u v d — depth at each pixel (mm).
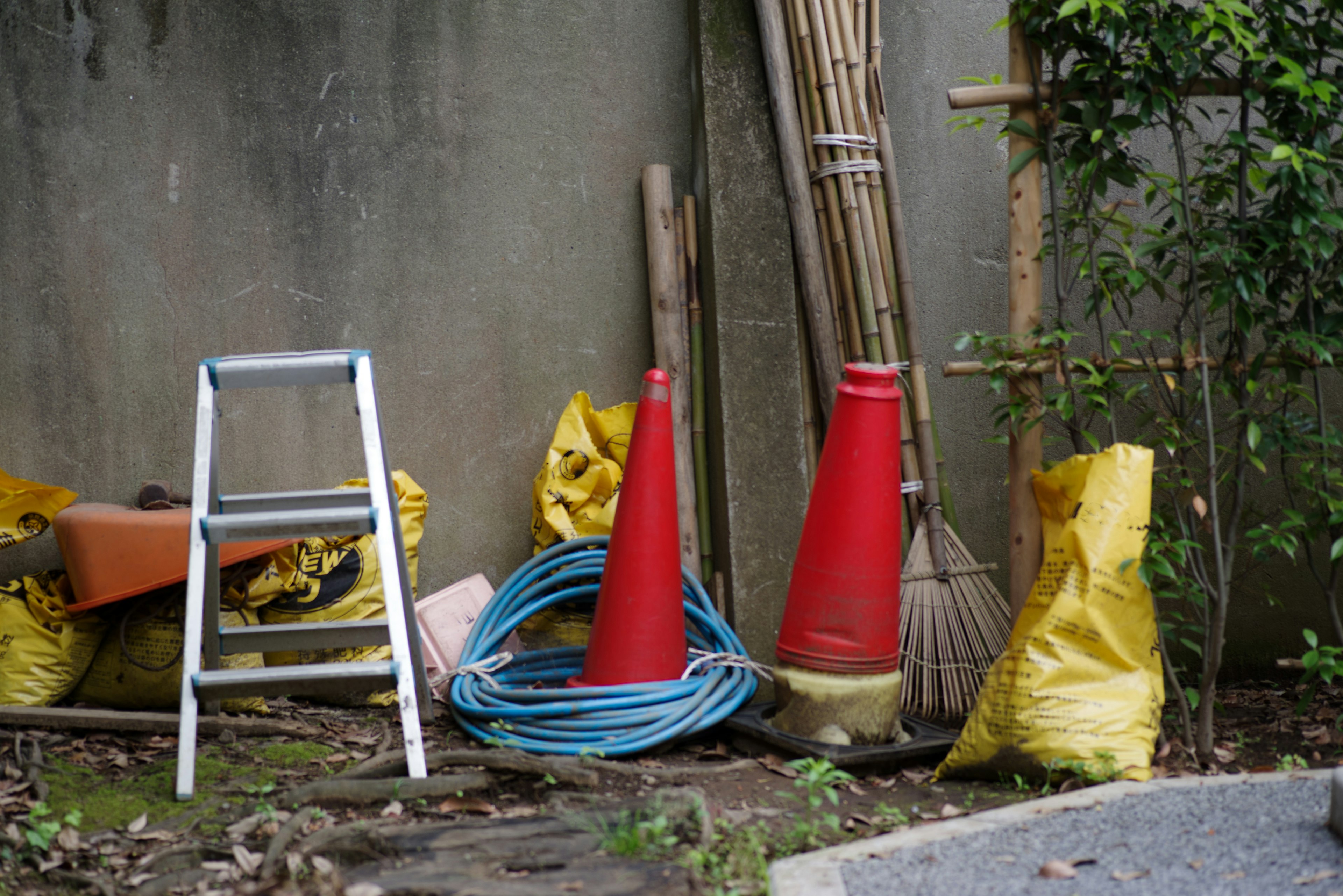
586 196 4262
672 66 4301
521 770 2992
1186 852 2271
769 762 3203
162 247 4082
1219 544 3152
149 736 3400
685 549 4160
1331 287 3318
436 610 4004
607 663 3477
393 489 3260
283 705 3736
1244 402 3279
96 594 3525
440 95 4180
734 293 4016
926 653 3711
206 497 2971
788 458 3998
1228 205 3637
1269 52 3098
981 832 2453
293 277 4125
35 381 4051
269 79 4113
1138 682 2959
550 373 4254
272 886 2293
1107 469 3035
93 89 4047
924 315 4250
